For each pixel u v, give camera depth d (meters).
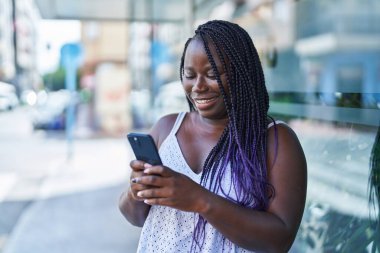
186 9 6.94
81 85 18.27
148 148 1.26
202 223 1.35
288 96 3.22
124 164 9.76
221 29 1.38
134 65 15.75
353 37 3.50
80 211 6.07
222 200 1.23
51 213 5.98
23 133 16.33
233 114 1.36
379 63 3.17
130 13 8.10
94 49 17.69
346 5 3.60
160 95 9.22
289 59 3.53
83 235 5.07
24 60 38.09
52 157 10.88
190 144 1.47
